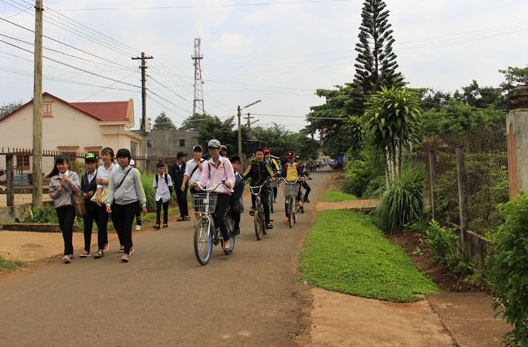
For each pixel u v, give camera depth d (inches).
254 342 171.9
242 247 355.9
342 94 2368.4
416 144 509.4
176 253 334.3
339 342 175.2
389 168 519.8
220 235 317.7
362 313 208.4
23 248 345.4
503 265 146.8
